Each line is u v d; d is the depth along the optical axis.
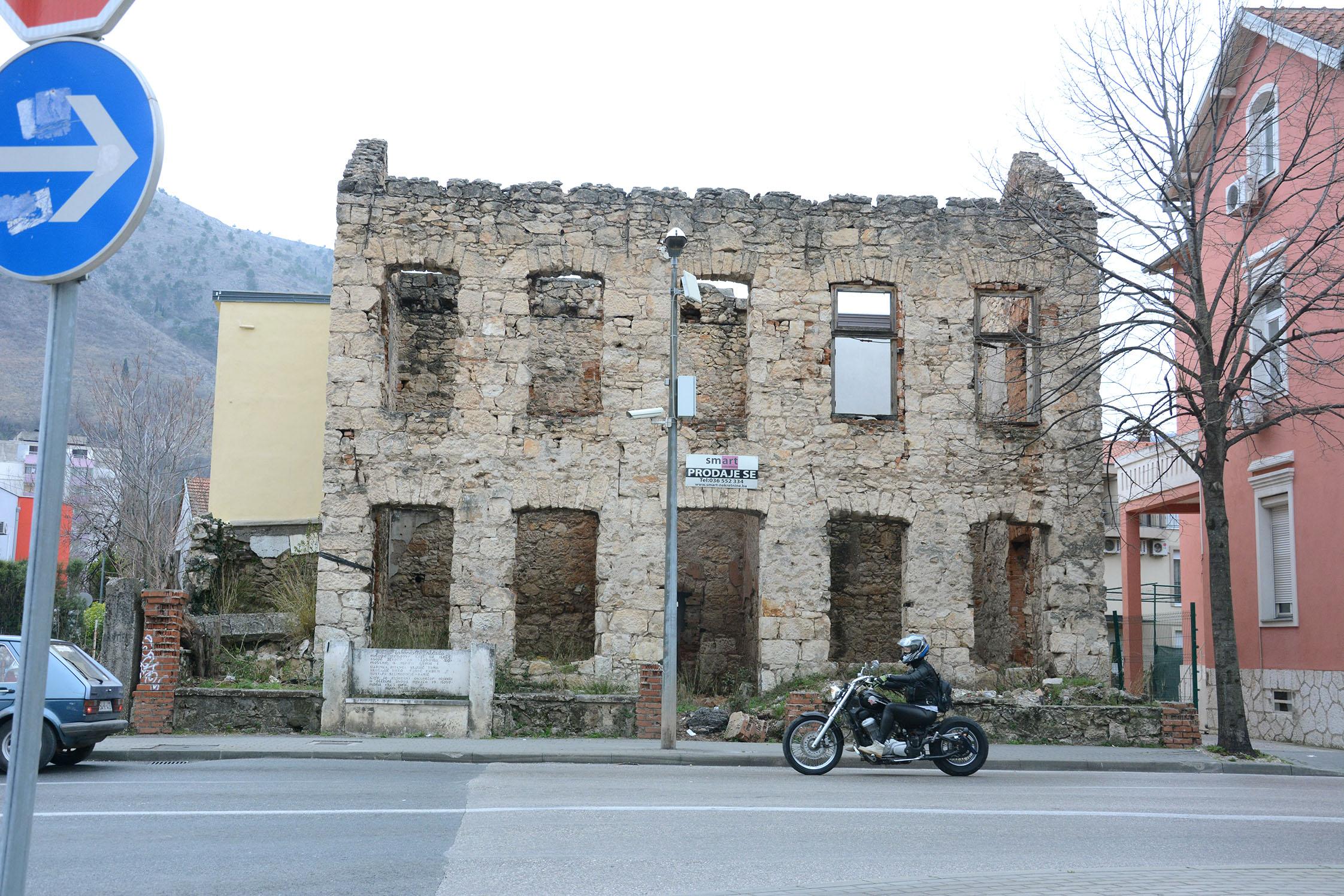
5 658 13.25
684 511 20.89
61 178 3.63
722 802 11.00
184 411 40.56
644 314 20.72
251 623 20.61
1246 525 22.75
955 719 14.38
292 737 17.33
